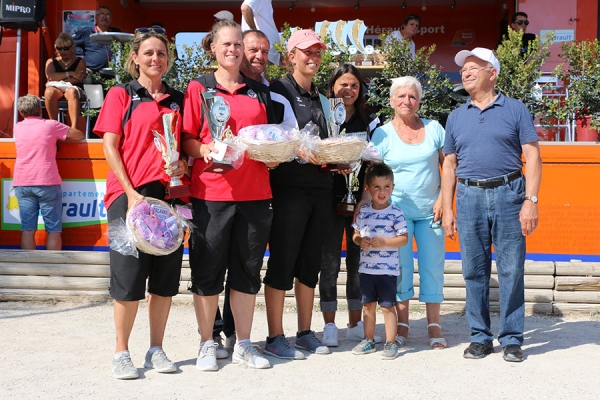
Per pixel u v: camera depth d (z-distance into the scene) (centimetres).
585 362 497
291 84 530
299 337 541
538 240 742
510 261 512
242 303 488
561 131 850
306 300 539
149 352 477
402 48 773
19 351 526
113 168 442
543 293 701
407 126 559
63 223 796
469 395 417
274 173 504
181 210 455
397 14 1408
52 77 893
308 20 1422
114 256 451
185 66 816
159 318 476
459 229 530
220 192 464
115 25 1290
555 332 609
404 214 548
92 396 413
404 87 547
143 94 457
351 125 560
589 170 738
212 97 459
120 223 445
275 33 718
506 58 755
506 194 512
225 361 503
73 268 746
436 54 1405
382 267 517
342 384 439
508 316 512
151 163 450
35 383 441
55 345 547
